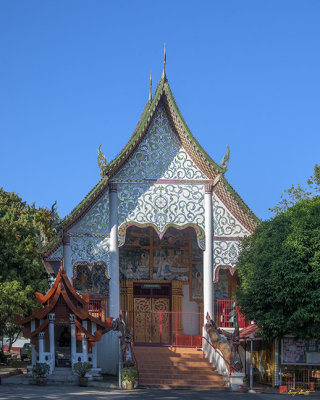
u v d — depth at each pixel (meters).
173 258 46.09
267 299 33.50
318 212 34.50
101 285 42.72
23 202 69.81
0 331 48.75
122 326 35.09
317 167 41.28
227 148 40.16
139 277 45.66
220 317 42.16
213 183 40.72
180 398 29.73
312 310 32.41
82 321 35.66
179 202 40.47
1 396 28.67
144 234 46.19
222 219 40.62
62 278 36.16
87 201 39.44
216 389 34.06
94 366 35.38
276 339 35.19
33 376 34.44
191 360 38.22
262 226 37.16
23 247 53.62
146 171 40.62
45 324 35.12
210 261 40.06
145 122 40.28
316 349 35.16
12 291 46.62
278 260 33.44
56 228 39.12
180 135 40.88
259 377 37.75
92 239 39.81
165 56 40.78
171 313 44.94
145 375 35.78
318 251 32.41
